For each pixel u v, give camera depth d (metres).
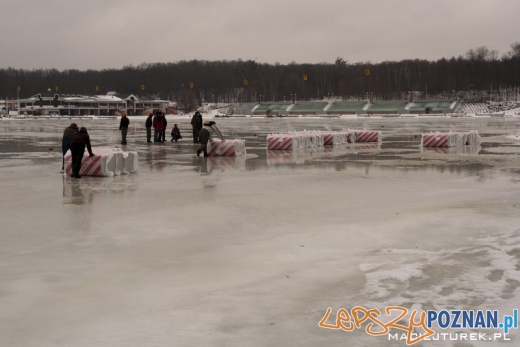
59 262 8.91
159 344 5.93
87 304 7.07
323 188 16.69
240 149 28.00
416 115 137.00
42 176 19.77
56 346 5.91
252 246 9.84
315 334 6.15
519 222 11.70
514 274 8.09
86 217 12.44
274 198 14.87
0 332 6.25
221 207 13.59
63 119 119.19
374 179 18.75
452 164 23.69
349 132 38.47
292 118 127.00
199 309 6.88
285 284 7.78
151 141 39.72
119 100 178.75
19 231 11.09
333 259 8.99
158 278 8.08
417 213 12.73
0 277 8.16
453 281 7.82
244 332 6.21
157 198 14.95
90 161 19.48
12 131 57.06
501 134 50.12
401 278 7.96
